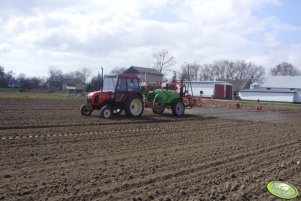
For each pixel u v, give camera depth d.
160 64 69.00
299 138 12.48
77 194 5.50
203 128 14.39
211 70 103.25
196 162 7.96
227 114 23.27
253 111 28.14
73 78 71.06
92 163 7.48
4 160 7.48
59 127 12.60
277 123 18.12
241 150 9.66
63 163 7.39
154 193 5.70
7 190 5.58
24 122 13.59
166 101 19.28
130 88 17.19
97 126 13.33
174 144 10.23
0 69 65.88
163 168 7.30
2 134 10.70
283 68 107.50
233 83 84.06
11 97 30.92
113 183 6.12
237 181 6.62
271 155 9.15
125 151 8.91
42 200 5.19
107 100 16.50
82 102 27.75
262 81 78.12
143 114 19.22
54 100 29.41
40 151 8.48
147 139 10.91
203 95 67.25
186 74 68.31
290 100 62.94
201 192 5.89
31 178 6.24
